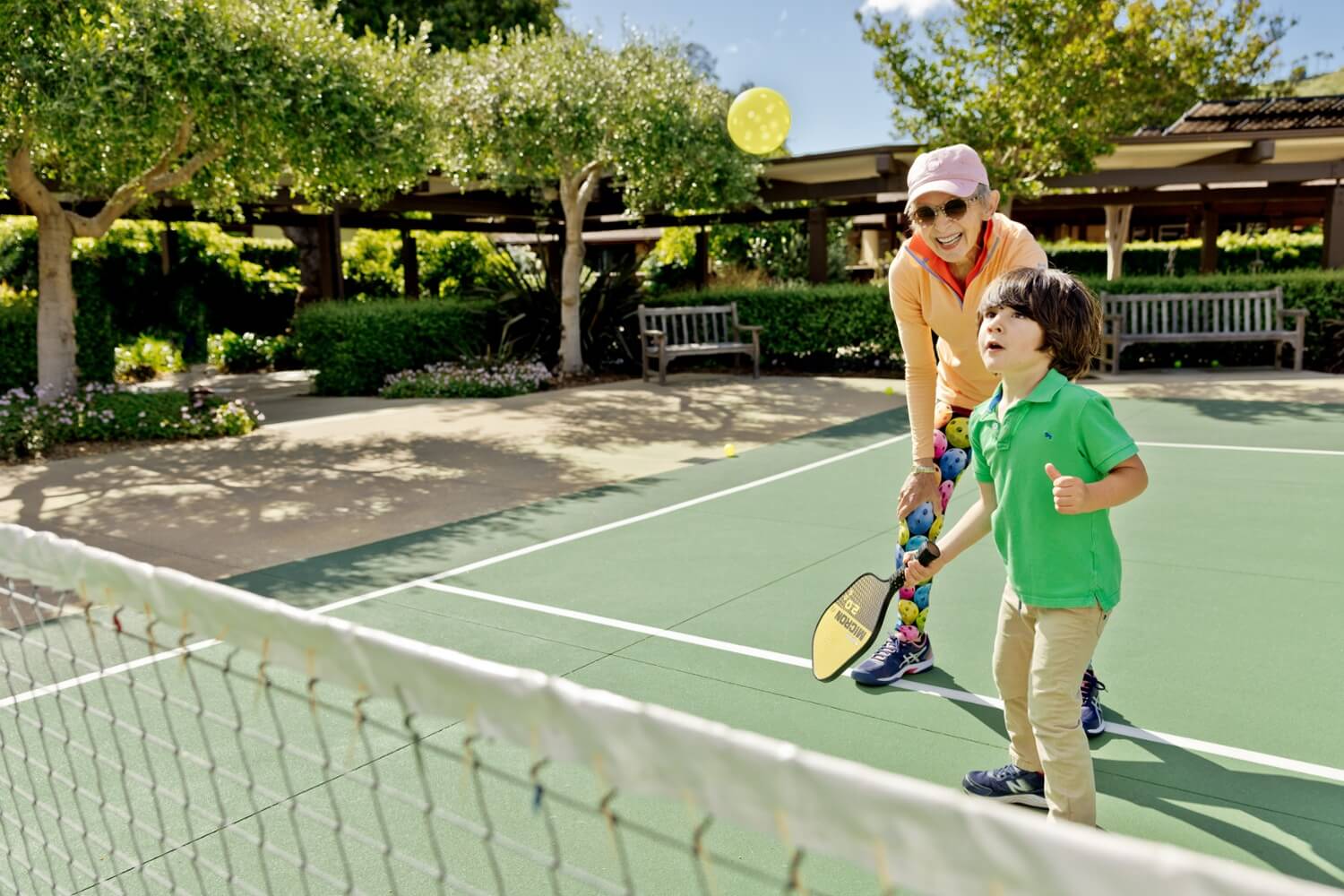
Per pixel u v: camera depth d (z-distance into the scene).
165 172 9.76
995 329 2.38
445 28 21.77
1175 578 4.61
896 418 9.87
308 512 6.36
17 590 4.64
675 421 9.94
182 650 1.76
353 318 12.77
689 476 7.34
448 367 13.07
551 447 8.63
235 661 3.76
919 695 3.44
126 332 17.39
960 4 14.55
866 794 0.93
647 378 13.34
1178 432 8.35
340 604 4.52
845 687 3.52
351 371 12.87
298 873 2.42
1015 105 12.20
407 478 7.38
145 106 7.88
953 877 0.89
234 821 2.67
